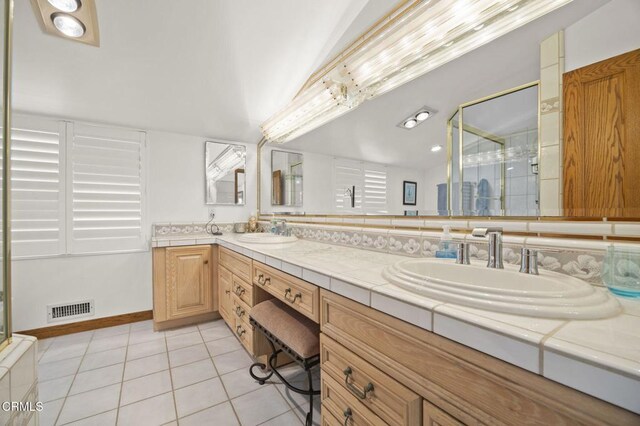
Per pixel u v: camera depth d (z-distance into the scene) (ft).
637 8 2.39
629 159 2.47
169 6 5.16
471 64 3.78
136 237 8.74
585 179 2.77
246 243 6.81
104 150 8.29
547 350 1.57
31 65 5.85
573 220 2.88
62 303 7.85
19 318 7.38
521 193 3.30
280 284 4.72
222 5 5.25
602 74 2.62
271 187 9.49
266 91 7.70
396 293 2.55
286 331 4.58
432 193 4.38
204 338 7.77
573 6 2.80
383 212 5.25
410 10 4.47
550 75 3.01
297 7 5.50
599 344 1.54
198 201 9.62
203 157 9.71
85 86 6.63
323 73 6.61
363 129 5.67
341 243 6.14
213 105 8.04
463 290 2.27
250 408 5.05
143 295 8.91
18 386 2.11
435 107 4.29
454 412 2.05
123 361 6.55
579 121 2.80
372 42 5.23
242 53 6.38
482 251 3.68
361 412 2.92
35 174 7.42
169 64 6.40
